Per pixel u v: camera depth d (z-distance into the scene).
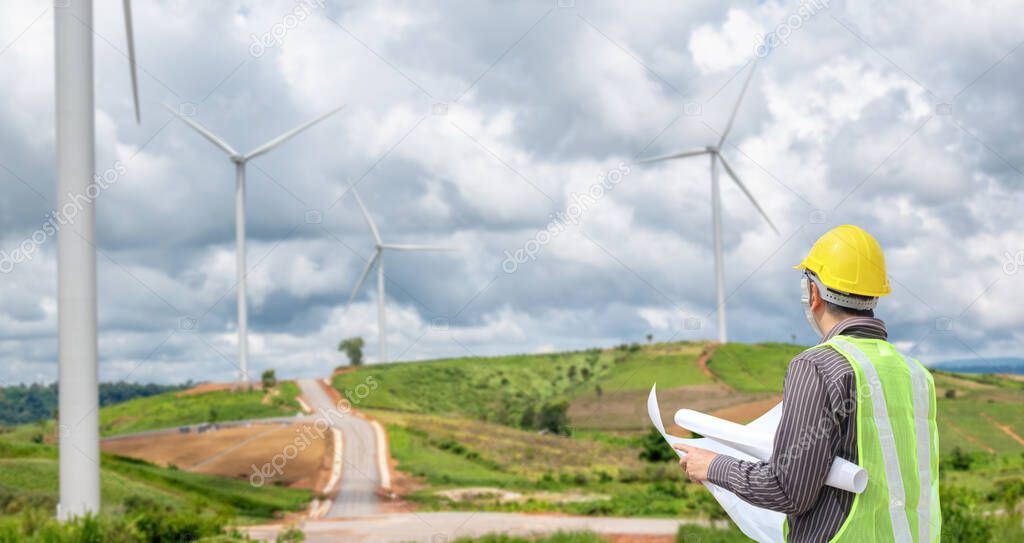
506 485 46.53
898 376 2.56
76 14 17.45
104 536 16.19
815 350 2.66
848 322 2.75
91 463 17.39
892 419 2.51
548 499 38.34
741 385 70.62
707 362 79.69
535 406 84.81
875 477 2.46
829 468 2.49
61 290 17.39
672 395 71.25
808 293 2.91
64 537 15.58
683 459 2.90
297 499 37.28
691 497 33.56
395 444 62.25
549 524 25.84
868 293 2.74
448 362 105.94
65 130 17.31
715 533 16.58
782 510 2.55
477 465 55.19
